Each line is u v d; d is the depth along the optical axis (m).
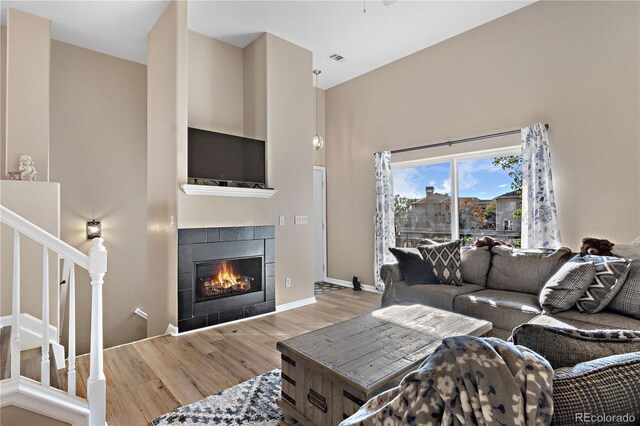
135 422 1.94
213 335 3.36
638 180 2.98
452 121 4.29
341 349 1.87
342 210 5.70
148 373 2.53
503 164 3.92
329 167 5.91
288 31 4.14
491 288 3.28
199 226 3.54
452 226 4.38
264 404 2.11
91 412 1.86
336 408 1.64
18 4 3.36
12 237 2.55
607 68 3.14
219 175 3.75
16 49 3.38
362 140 5.39
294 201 4.43
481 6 3.66
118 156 4.67
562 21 3.41
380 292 5.00
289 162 4.38
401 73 4.85
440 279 3.42
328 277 5.91
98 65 4.54
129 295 4.68
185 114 3.45
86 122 4.42
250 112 4.41
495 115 3.90
